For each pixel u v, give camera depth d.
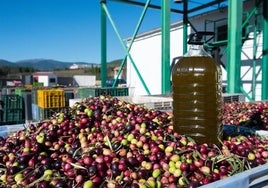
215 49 13.20
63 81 58.62
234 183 1.53
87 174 1.83
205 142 2.32
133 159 1.96
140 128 2.53
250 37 12.66
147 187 1.71
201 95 2.34
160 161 2.00
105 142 2.27
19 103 13.98
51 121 2.89
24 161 2.08
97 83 60.81
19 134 2.73
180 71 2.42
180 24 16.22
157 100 6.04
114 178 1.83
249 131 3.02
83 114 2.98
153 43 18.83
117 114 3.09
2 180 1.90
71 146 2.38
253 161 2.09
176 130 2.47
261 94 11.99
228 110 4.86
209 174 1.85
